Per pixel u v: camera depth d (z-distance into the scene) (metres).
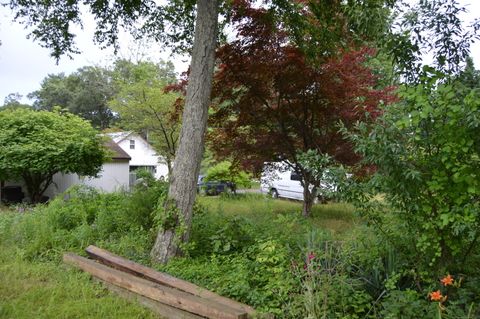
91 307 4.00
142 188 7.28
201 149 5.53
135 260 5.30
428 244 3.17
